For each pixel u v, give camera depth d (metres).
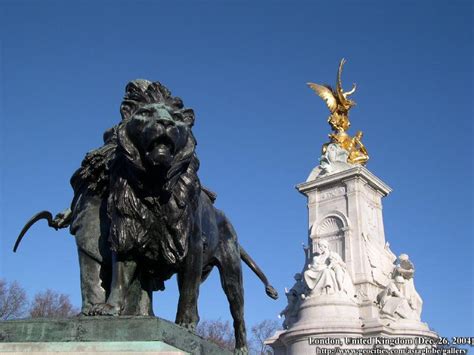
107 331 3.20
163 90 3.95
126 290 3.79
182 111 3.95
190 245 4.00
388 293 27.34
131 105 3.92
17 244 4.75
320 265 27.42
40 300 41.09
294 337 25.52
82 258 4.07
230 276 4.86
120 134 3.74
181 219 3.87
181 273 4.07
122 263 3.83
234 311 4.89
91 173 4.16
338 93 36.06
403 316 26.53
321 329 24.92
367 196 30.58
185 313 4.01
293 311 27.95
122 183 3.82
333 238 29.50
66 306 42.28
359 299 27.00
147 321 3.19
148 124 3.63
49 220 4.68
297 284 28.45
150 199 3.78
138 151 3.71
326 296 26.16
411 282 28.47
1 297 38.47
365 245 28.58
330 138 34.66
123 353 3.11
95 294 3.98
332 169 31.58
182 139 3.77
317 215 30.58
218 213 4.89
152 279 4.18
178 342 3.35
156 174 3.70
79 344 3.18
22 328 3.29
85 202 4.18
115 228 3.78
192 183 3.97
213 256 4.72
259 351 48.97
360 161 33.66
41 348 3.19
